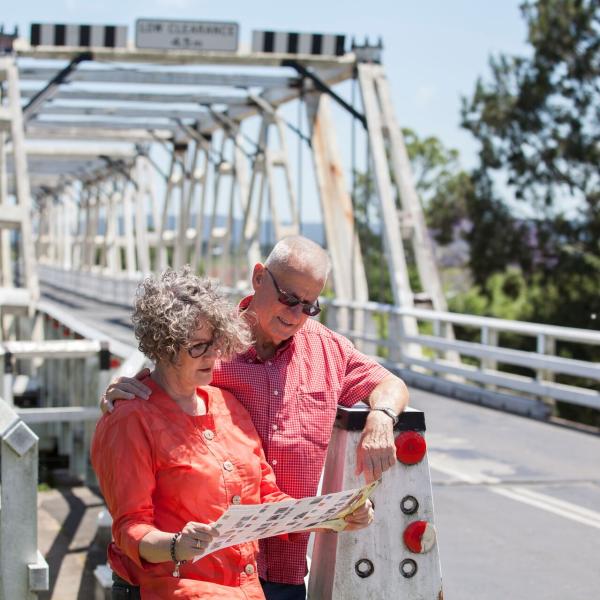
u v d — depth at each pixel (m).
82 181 46.12
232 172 25.22
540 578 5.65
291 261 3.05
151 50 16.66
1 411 3.41
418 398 13.77
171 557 2.56
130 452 2.72
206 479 2.77
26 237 12.62
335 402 3.15
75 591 5.26
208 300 2.73
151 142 29.16
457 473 8.60
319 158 18.72
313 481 3.10
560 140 26.05
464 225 38.19
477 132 27.56
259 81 18.23
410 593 3.00
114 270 39.03
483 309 29.33
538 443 10.12
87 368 7.95
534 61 26.62
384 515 2.99
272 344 3.15
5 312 10.73
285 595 3.17
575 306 25.91
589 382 25.14
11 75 15.16
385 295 40.34
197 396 2.90
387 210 16.77
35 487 3.38
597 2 25.58
